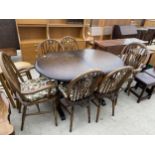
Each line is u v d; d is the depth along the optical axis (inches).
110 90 78.3
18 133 74.3
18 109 86.0
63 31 151.4
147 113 93.5
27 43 127.7
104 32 179.0
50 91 71.2
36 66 78.2
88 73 59.9
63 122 82.8
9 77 60.8
